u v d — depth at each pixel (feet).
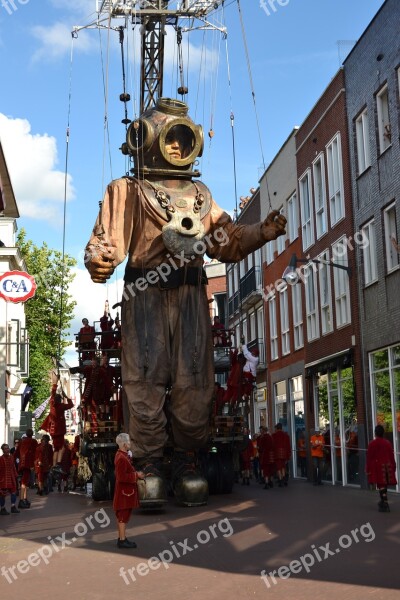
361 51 82.99
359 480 82.89
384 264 77.61
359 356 84.38
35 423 165.48
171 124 65.87
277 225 65.46
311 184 102.89
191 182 67.00
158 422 62.44
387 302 77.15
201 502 60.44
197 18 95.86
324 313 98.02
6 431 124.47
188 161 66.28
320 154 98.32
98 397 71.31
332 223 93.81
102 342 74.33
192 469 62.59
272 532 44.62
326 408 96.78
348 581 31.89
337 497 67.41
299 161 108.27
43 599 30.76
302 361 108.37
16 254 132.36
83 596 31.01
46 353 163.94
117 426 68.90
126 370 63.41
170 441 66.39
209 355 65.00
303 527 46.26
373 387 81.15
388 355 77.36
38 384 163.32
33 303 164.35
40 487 86.99
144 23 96.73
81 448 73.10
